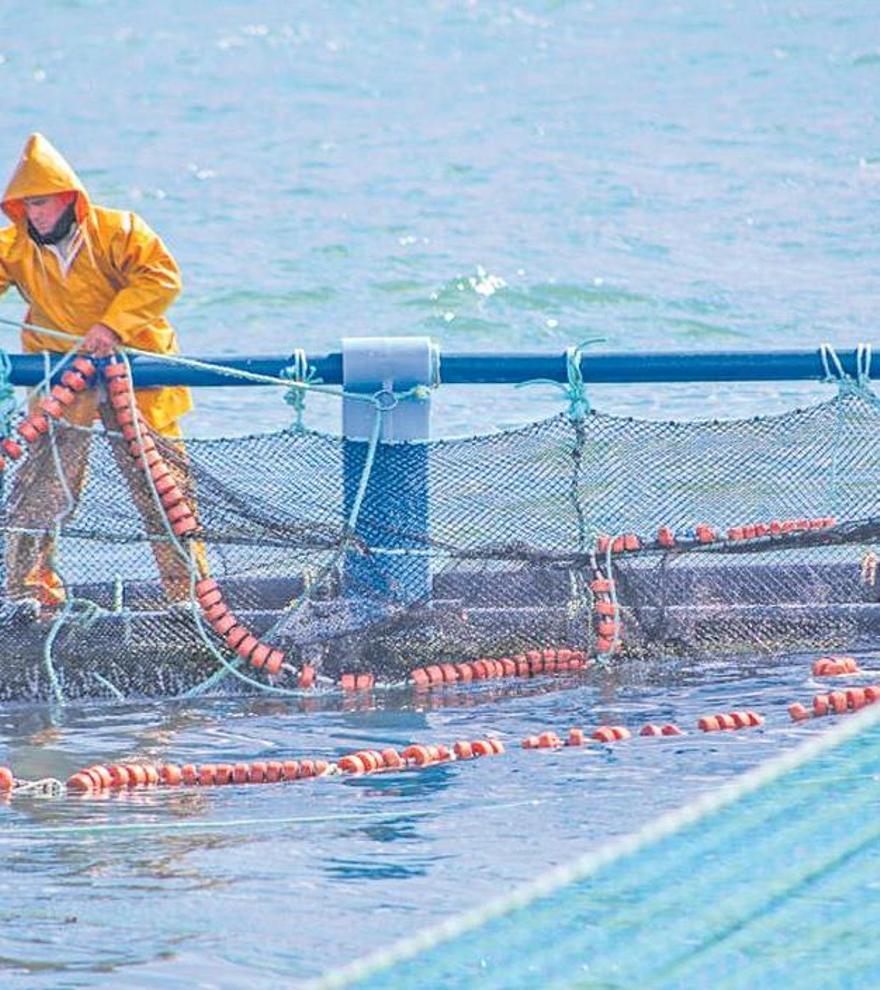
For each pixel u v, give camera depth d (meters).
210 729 24.66
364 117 81.31
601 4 109.88
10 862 18.61
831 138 73.81
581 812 19.81
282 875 18.05
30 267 27.06
